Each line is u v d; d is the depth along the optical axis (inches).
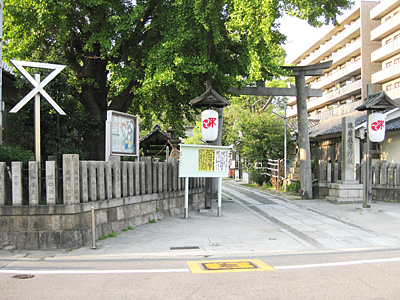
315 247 297.3
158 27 457.4
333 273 214.7
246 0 400.5
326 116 1603.1
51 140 456.1
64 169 277.1
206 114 434.0
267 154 928.9
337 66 1662.2
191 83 483.5
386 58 1266.0
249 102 1309.1
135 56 492.4
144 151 889.5
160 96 577.6
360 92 1427.2
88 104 536.1
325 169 631.2
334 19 539.5
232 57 523.8
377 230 360.8
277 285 191.5
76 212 279.6
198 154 416.5
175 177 441.4
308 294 177.2
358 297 173.0
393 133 720.3
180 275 211.6
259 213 460.8
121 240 305.6
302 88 657.6
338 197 548.4
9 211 272.2
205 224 381.4
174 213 433.4
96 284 194.4
